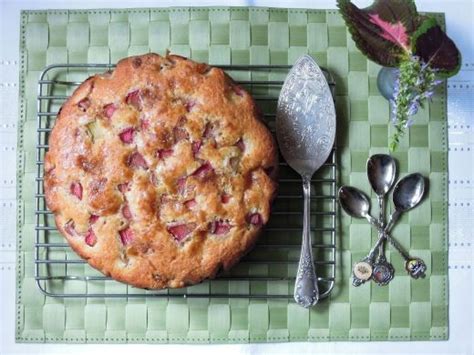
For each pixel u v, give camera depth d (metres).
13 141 0.65
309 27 0.65
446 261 0.65
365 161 0.65
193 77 0.57
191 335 0.64
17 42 0.65
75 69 0.65
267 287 0.64
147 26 0.65
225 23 0.65
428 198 0.65
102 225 0.56
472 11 0.65
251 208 0.57
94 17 0.65
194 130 0.56
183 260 0.56
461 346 0.64
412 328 0.64
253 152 0.57
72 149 0.56
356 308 0.64
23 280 0.64
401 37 0.61
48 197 0.57
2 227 0.64
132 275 0.56
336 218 0.64
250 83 0.64
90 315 0.64
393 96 0.62
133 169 0.56
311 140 0.62
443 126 0.65
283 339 0.64
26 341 0.63
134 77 0.56
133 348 0.64
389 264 0.64
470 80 0.65
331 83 0.65
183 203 0.55
